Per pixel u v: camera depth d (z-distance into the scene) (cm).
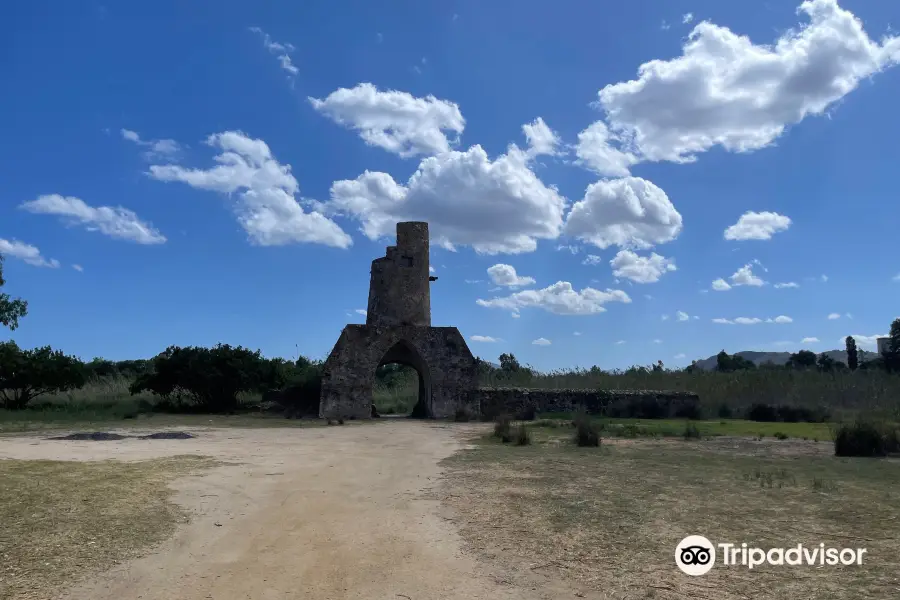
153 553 689
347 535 773
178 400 3453
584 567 645
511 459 1432
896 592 564
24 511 844
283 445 1741
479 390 3109
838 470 1251
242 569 647
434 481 1141
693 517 841
